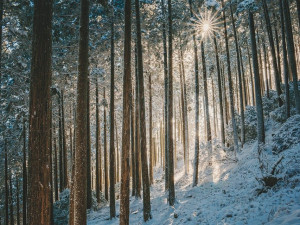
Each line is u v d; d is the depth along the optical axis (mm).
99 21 15867
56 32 14164
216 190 13578
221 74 30250
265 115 23359
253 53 16531
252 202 8055
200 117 46500
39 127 4473
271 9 22234
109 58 19562
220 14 21453
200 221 8773
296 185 7344
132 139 19422
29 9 12039
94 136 33688
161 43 21109
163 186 20969
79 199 6695
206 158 23953
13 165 21266
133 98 22141
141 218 12758
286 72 16609
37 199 4320
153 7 19203
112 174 14234
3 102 15055
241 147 21219
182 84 24188
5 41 12133
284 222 4910
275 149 13680
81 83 7008
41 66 4590
